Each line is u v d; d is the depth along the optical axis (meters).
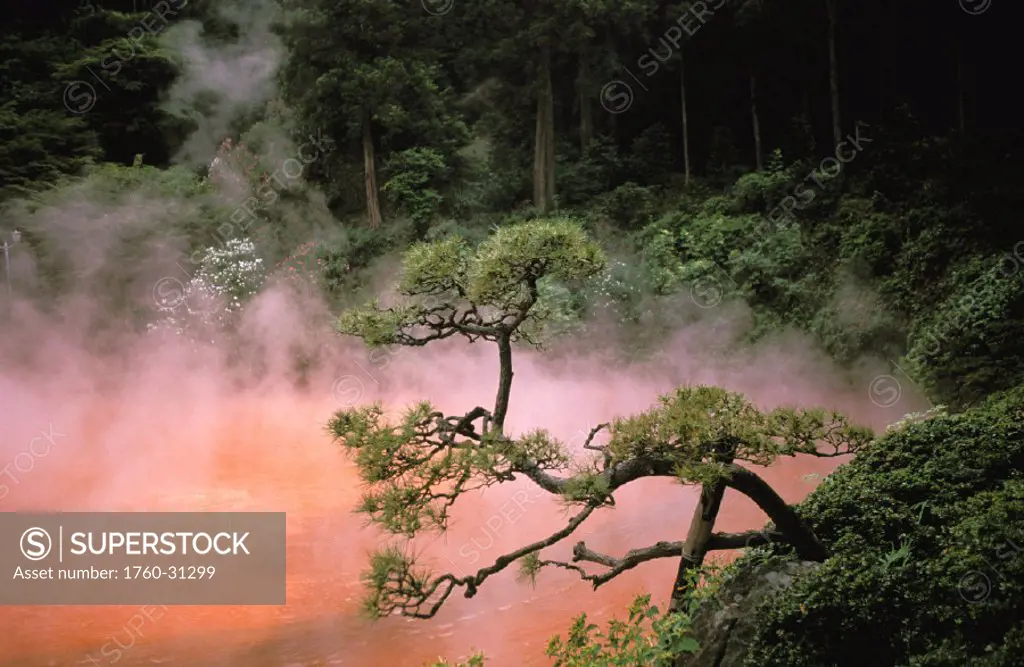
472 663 3.94
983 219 11.04
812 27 17.50
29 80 20.19
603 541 6.46
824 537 3.63
